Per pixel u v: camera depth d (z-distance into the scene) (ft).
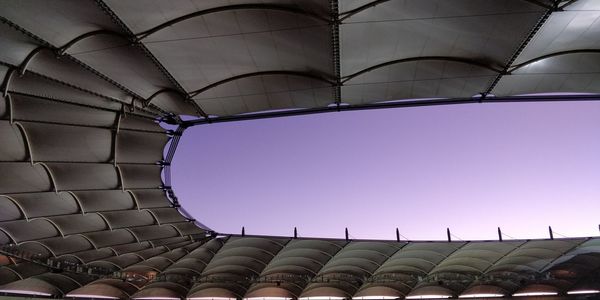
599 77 60.95
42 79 58.49
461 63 57.88
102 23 47.83
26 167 80.33
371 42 53.11
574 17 48.75
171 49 53.11
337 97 66.18
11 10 44.29
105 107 68.54
